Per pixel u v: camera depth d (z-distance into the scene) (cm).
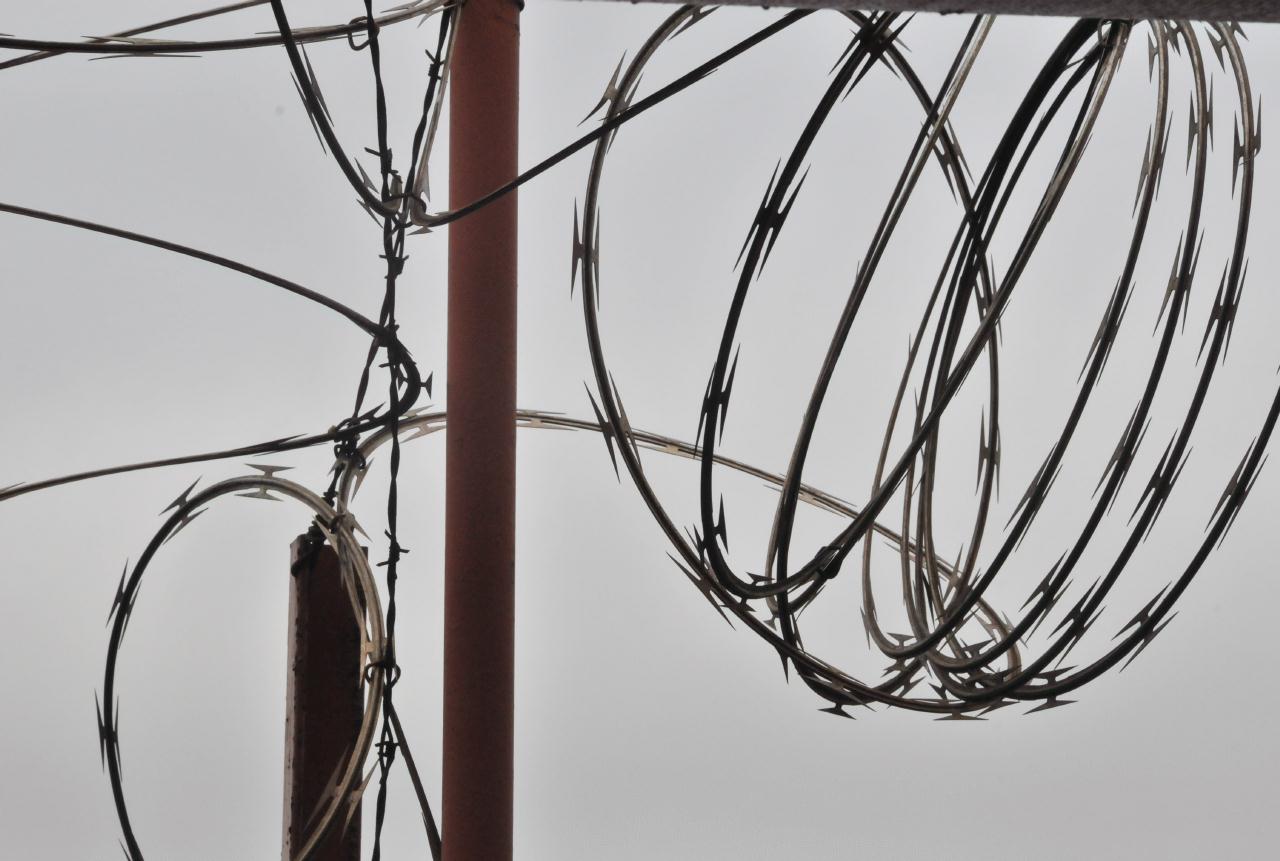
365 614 739
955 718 750
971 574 973
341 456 800
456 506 969
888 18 590
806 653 732
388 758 582
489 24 1007
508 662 955
